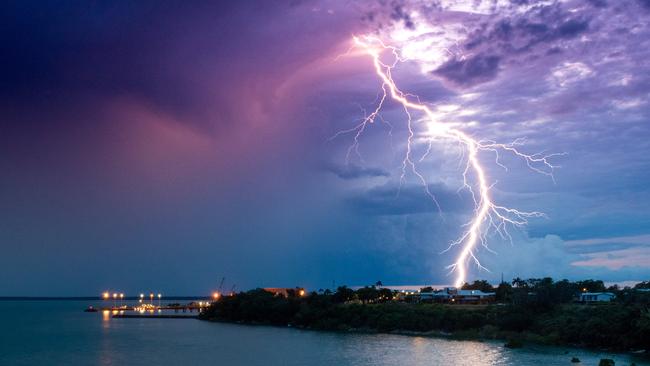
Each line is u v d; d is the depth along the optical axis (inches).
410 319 5211.6
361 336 4940.9
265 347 4244.6
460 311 5098.4
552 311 4618.6
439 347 4018.2
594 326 3912.4
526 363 3228.3
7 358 3892.7
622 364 3112.7
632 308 3772.1
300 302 6742.1
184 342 4731.8
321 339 4746.6
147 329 6363.2
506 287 6791.3
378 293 7140.8
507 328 4594.0
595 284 7229.3
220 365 3425.2
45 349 4379.9
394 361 3412.9
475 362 3299.7
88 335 5600.4
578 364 3176.7
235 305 7573.8
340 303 6781.5
